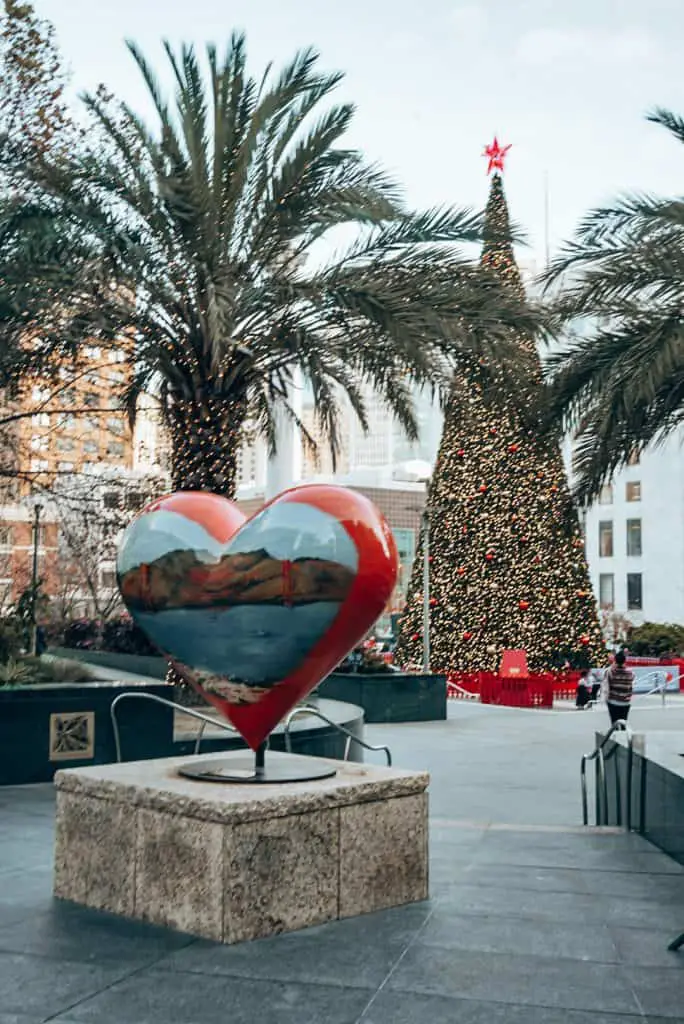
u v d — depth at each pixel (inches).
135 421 724.7
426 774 256.2
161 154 573.9
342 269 596.4
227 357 572.7
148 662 1042.7
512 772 578.6
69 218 536.1
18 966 201.2
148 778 244.8
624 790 374.3
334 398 759.1
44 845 316.8
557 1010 181.5
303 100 605.0
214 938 217.0
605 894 263.1
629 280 560.1
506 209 1355.8
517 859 307.0
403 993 188.9
